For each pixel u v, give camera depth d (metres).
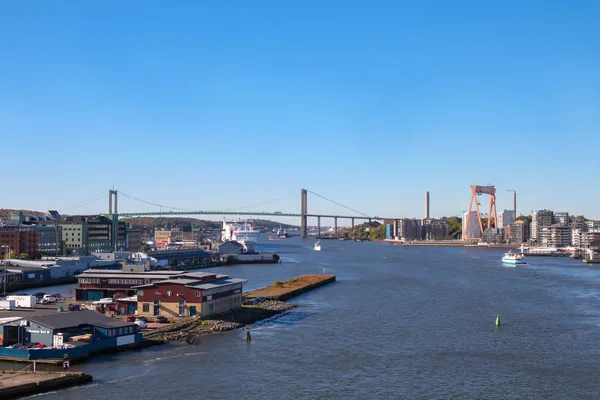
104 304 127.75
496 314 140.25
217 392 79.50
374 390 81.12
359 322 129.88
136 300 127.62
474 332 118.75
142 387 80.88
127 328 101.56
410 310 146.75
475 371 90.44
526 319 133.38
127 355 97.06
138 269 163.38
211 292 127.56
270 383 83.56
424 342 109.56
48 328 94.50
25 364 89.00
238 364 92.94
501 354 100.75
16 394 75.38
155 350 100.94
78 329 98.38
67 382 80.56
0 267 193.75
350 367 92.06
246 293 174.25
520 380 86.06
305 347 104.75
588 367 93.00
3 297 160.12
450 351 102.75
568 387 83.06
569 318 134.88
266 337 112.69
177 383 82.88
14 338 96.25
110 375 85.81
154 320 120.56
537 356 99.50
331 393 79.69
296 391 80.31
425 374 88.69
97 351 96.06
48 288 188.62
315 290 192.75
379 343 108.44
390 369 91.19
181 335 111.06
